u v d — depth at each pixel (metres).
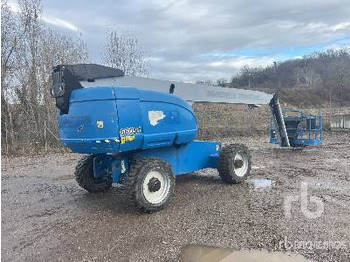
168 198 6.33
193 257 4.44
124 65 22.16
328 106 45.81
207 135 21.66
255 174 9.23
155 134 6.27
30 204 7.02
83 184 7.41
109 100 5.66
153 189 6.08
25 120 17.38
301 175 9.05
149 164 6.05
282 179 8.56
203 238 4.97
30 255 4.66
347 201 6.54
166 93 6.68
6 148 15.31
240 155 8.18
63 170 10.87
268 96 10.01
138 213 6.14
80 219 5.97
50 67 17.77
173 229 5.35
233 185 7.96
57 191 8.05
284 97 46.09
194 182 8.30
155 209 6.09
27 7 17.86
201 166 7.84
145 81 6.76
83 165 7.41
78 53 19.45
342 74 59.03
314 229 5.16
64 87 6.14
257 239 4.88
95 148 5.85
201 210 6.18
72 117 6.04
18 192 8.06
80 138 5.93
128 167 6.45
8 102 16.70
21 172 10.71
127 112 5.81
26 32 17.72
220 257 4.42
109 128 5.64
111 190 7.91
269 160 11.75
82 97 5.91
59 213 6.36
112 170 6.67
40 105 17.58
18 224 5.85
